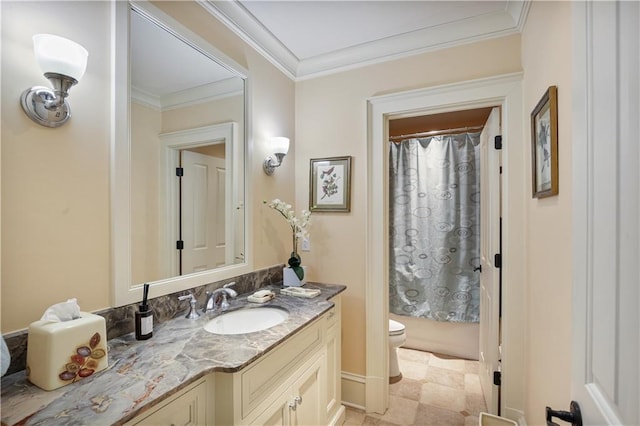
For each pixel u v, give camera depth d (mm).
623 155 491
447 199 2824
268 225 2076
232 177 1783
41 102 958
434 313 2850
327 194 2270
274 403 1177
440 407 2139
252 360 1000
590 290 616
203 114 1583
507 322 1802
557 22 1152
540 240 1425
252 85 1922
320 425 1556
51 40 910
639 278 443
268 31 1915
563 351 1115
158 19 1341
